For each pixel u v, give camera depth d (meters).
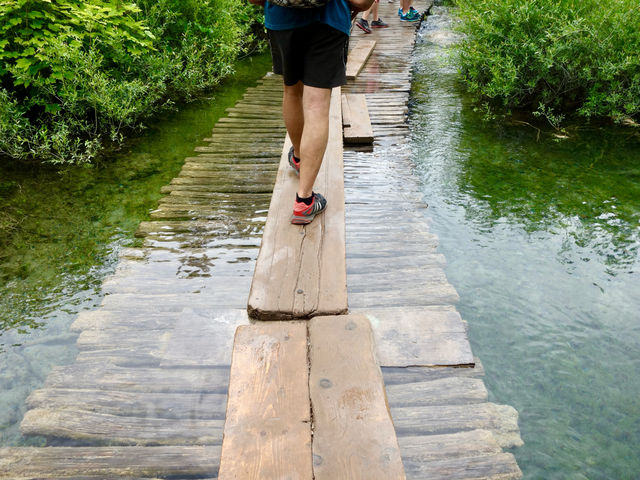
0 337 2.67
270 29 2.63
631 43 5.72
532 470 2.03
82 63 5.08
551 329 2.81
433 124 5.88
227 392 2.18
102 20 5.42
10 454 1.92
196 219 3.73
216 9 7.55
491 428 2.10
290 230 3.05
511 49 6.26
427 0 13.98
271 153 4.92
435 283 2.94
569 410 2.32
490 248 3.53
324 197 3.37
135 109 5.59
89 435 2.01
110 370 2.31
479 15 6.50
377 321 2.52
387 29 10.73
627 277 3.24
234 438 1.81
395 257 3.21
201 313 2.56
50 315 2.83
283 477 1.68
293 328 2.34
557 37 5.73
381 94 6.75
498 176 4.59
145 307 2.74
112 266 3.28
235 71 8.05
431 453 1.93
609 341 2.73
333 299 2.52
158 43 6.79
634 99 5.71
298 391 2.00
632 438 2.19
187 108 6.37
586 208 4.05
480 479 1.85
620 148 5.20
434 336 2.44
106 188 4.32
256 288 2.59
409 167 4.64
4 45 4.77
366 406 1.94
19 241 3.55
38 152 4.81
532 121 5.97
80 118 5.53
